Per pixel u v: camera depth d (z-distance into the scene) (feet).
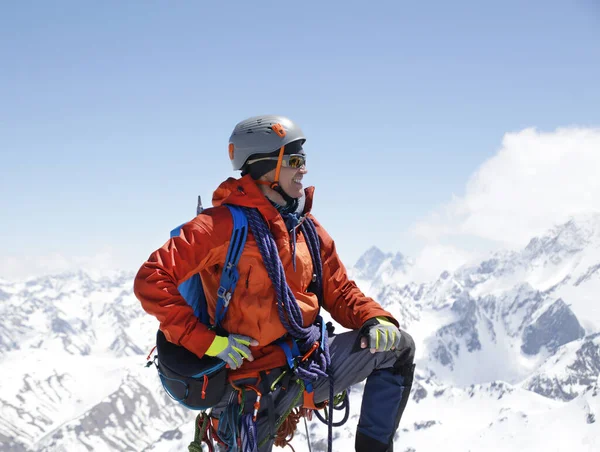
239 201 13.39
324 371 13.46
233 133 14.10
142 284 12.45
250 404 13.24
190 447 13.61
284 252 13.50
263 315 13.10
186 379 12.51
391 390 13.58
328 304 14.82
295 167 13.91
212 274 13.61
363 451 13.67
